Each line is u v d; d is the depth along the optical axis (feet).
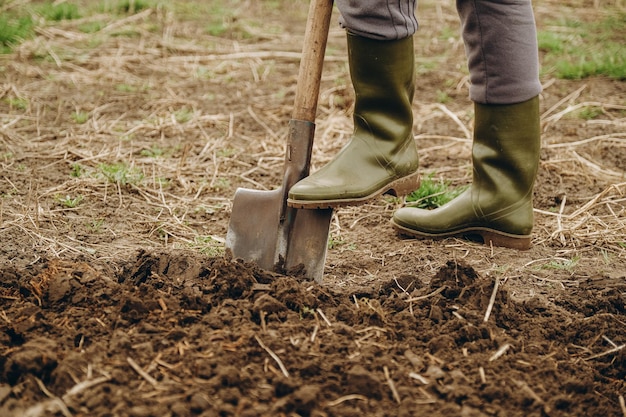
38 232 10.90
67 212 11.48
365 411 8.22
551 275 10.41
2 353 8.60
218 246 10.87
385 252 10.81
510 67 10.44
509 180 10.81
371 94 10.09
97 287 9.25
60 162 12.67
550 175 12.73
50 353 8.45
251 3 20.90
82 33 17.89
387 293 9.67
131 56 16.79
